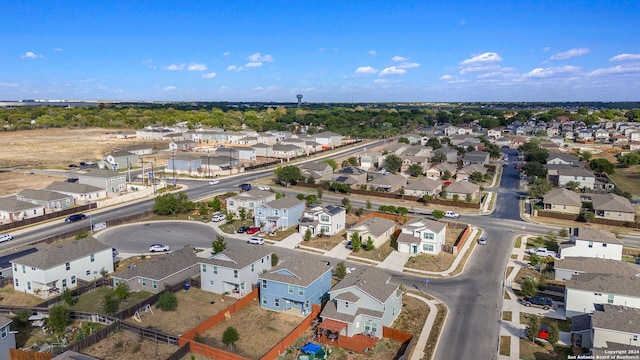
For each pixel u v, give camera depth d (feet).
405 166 465.88
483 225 279.69
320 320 157.99
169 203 292.40
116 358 132.98
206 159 447.42
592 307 158.92
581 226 277.44
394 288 159.53
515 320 160.25
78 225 270.67
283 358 133.69
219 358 132.46
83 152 555.69
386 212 295.07
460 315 164.14
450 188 340.18
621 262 189.78
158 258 193.98
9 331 133.69
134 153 485.97
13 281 186.19
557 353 138.31
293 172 382.63
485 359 135.44
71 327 152.15
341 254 227.40
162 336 141.38
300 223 259.39
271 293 167.94
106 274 199.82
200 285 187.52
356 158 497.46
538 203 331.57
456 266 212.84
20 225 265.54
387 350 140.46
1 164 469.16
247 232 258.37
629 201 313.12
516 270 207.41
